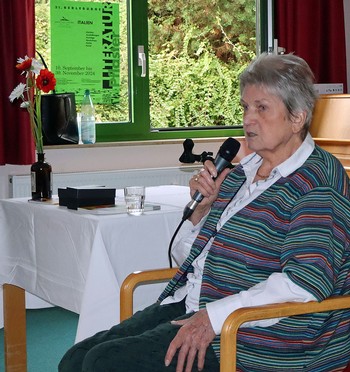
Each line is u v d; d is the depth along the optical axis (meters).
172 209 3.27
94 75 5.35
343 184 2.27
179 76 5.71
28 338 4.42
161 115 5.68
